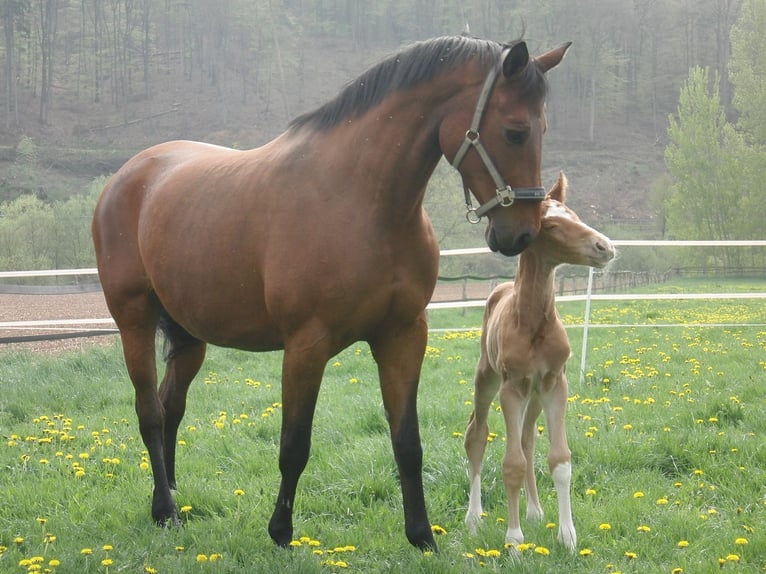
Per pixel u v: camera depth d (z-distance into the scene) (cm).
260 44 8500
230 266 417
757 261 4444
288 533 410
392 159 381
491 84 364
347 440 626
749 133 5000
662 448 562
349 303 379
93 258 3425
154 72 8594
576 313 1864
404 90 384
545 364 410
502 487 499
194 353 525
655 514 443
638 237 5956
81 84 8425
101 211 513
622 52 9000
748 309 1884
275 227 397
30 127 7588
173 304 457
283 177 405
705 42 9362
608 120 8712
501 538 409
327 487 507
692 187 4766
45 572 367
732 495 478
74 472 546
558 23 7962
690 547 397
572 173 7588
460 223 3306
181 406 523
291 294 385
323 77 8250
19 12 7625
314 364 387
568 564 374
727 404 667
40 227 3412
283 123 7569
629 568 373
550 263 408
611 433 594
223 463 583
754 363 967
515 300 417
